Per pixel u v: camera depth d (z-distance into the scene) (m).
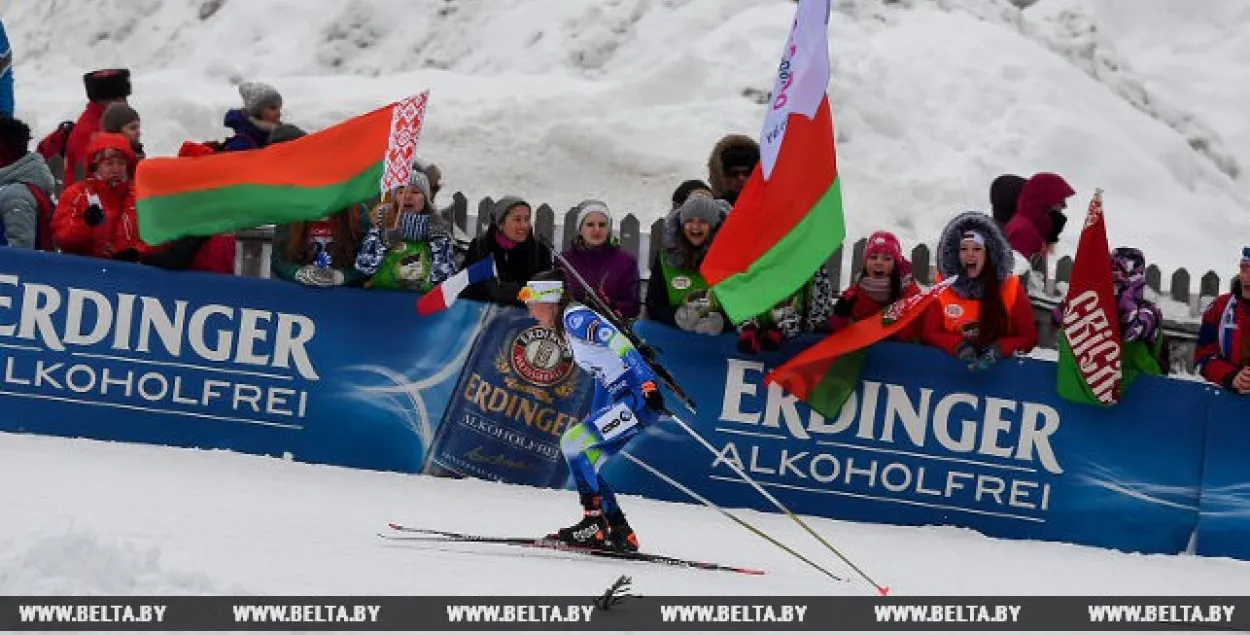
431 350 28.58
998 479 28.41
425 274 28.48
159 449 28.31
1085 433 28.31
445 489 27.47
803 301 28.09
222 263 29.28
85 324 28.66
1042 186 32.41
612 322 23.56
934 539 27.33
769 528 26.84
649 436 28.34
